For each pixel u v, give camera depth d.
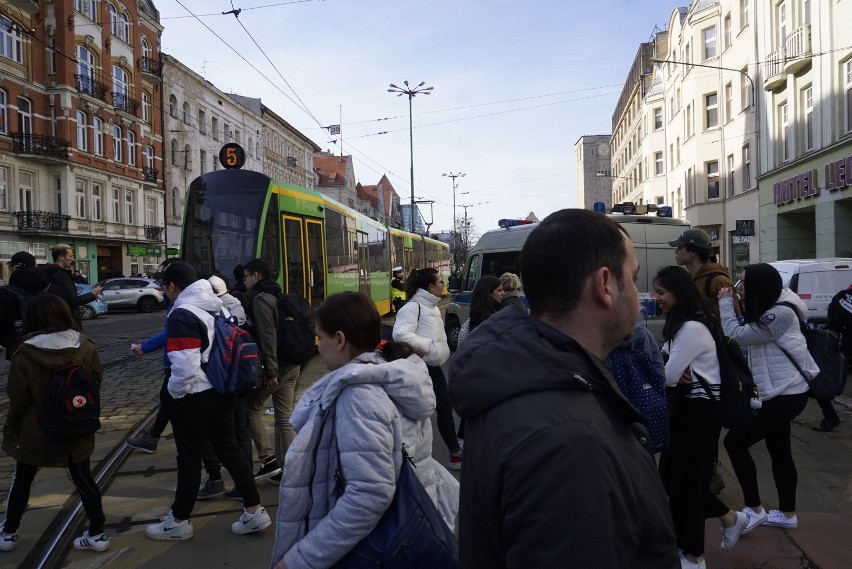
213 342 4.13
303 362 5.45
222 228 11.61
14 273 6.49
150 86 42.41
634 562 1.19
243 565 3.94
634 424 1.42
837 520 4.49
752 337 4.12
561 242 1.42
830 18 18.95
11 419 4.00
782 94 22.89
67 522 4.59
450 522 2.59
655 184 43.78
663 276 3.65
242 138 54.31
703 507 3.59
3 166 31.42
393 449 2.29
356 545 2.18
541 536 1.13
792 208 21.80
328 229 14.38
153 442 6.07
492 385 1.29
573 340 1.36
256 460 6.09
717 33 30.05
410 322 5.41
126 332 19.41
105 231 37.56
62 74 33.88
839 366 4.42
